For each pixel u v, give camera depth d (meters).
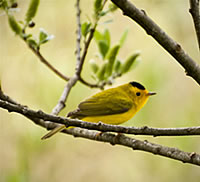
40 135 12.17
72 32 13.76
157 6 14.20
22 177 11.41
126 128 5.83
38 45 8.80
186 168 12.33
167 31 14.11
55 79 12.89
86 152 13.27
